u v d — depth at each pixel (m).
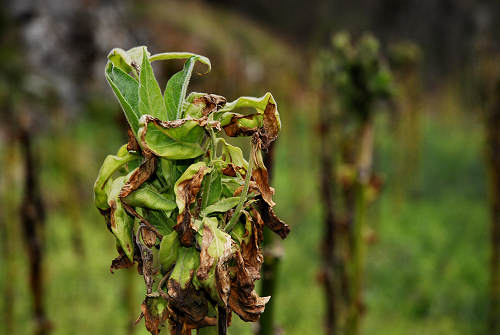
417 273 4.30
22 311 3.28
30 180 1.83
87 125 7.60
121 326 3.15
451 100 9.91
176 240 1.05
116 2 9.66
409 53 4.39
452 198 6.59
